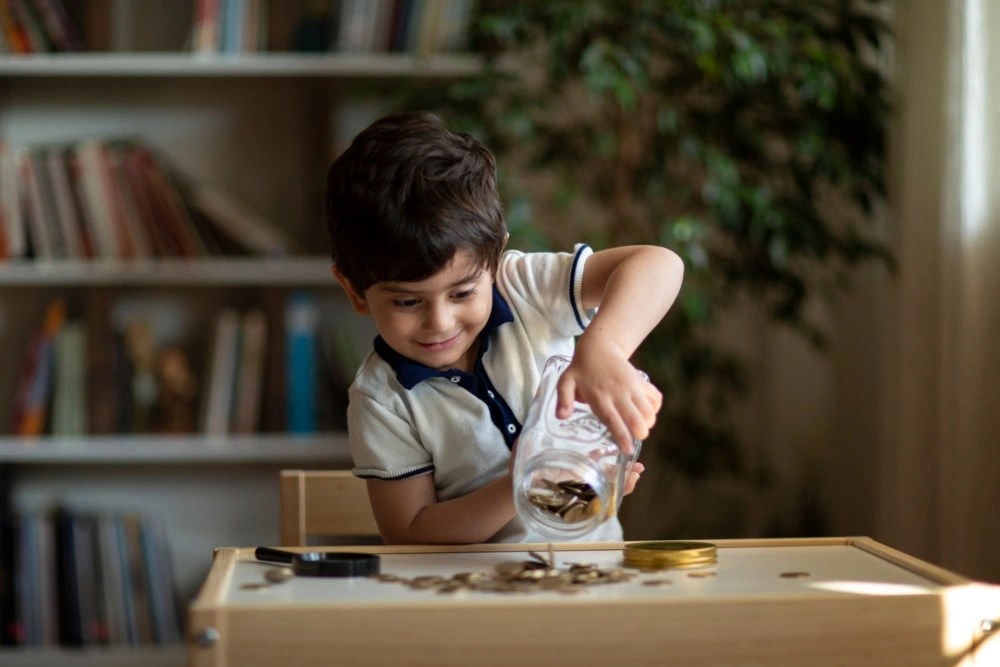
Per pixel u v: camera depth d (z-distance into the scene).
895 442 2.05
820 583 0.81
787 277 2.23
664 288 1.02
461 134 1.06
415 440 1.08
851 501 2.44
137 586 2.53
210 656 0.71
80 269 2.46
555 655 0.72
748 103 2.18
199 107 2.72
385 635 0.71
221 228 2.53
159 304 2.72
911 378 1.91
